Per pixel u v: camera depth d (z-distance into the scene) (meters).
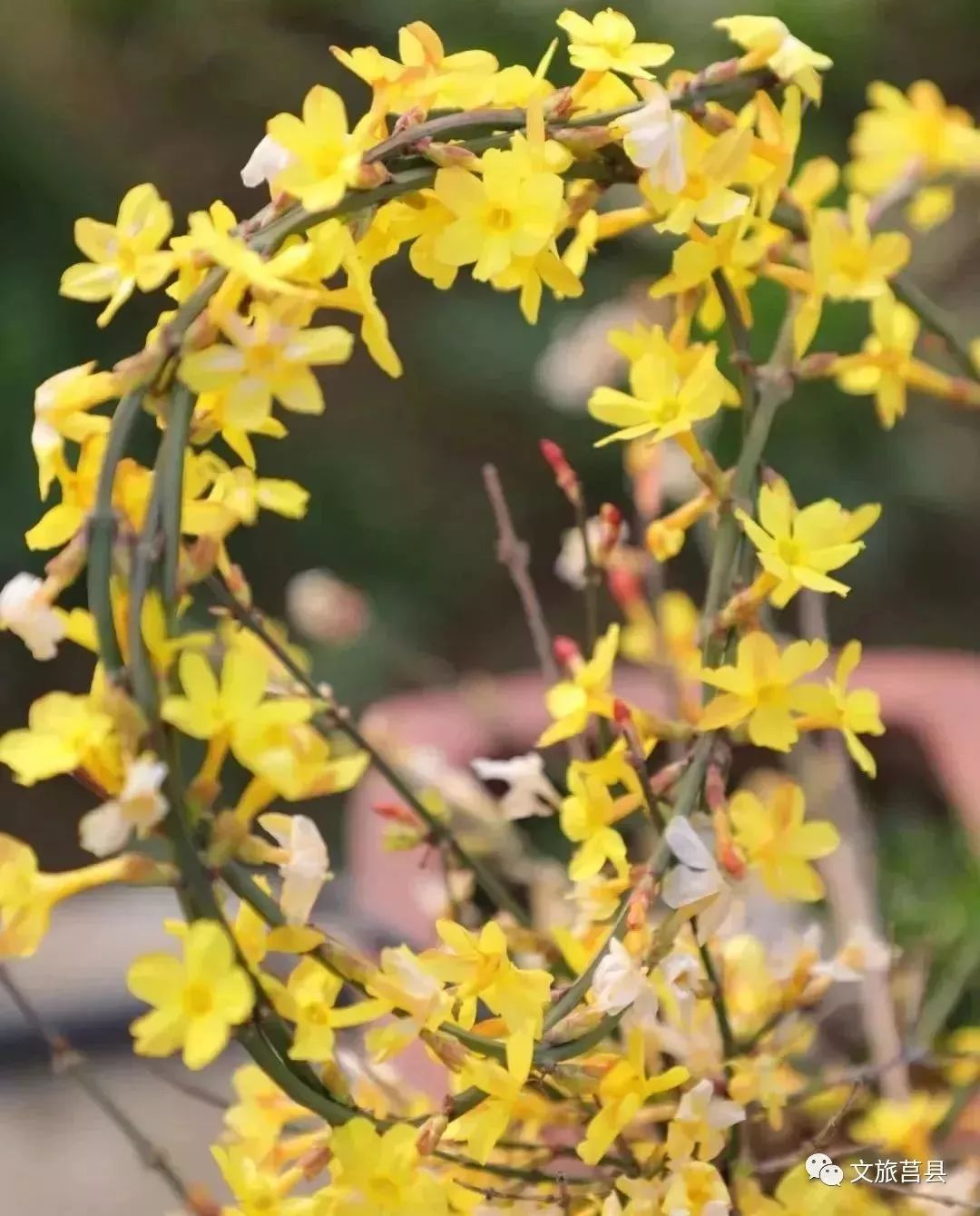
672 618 1.11
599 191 0.90
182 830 0.83
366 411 3.02
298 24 3.20
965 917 1.24
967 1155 1.02
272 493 0.88
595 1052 0.90
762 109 0.89
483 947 0.86
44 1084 1.59
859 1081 0.93
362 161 0.86
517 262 0.88
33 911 0.84
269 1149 0.90
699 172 0.88
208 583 0.91
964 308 2.27
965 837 1.33
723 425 1.93
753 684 0.87
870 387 0.96
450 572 2.92
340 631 1.36
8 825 2.48
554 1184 0.91
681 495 1.24
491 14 2.85
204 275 0.86
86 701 0.83
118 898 1.94
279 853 0.84
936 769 1.44
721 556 0.90
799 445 2.72
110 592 0.83
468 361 2.89
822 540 0.88
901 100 1.05
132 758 0.83
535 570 2.95
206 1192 0.97
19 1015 1.63
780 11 2.72
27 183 2.76
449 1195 0.89
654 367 0.90
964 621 2.77
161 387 0.85
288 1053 0.85
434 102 0.88
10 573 2.57
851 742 0.88
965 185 1.41
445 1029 0.86
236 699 0.83
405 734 1.37
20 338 2.63
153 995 0.83
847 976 0.94
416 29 0.87
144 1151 0.96
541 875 1.06
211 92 3.15
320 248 0.86
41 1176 1.44
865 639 2.73
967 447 2.82
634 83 0.89
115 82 3.10
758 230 0.92
